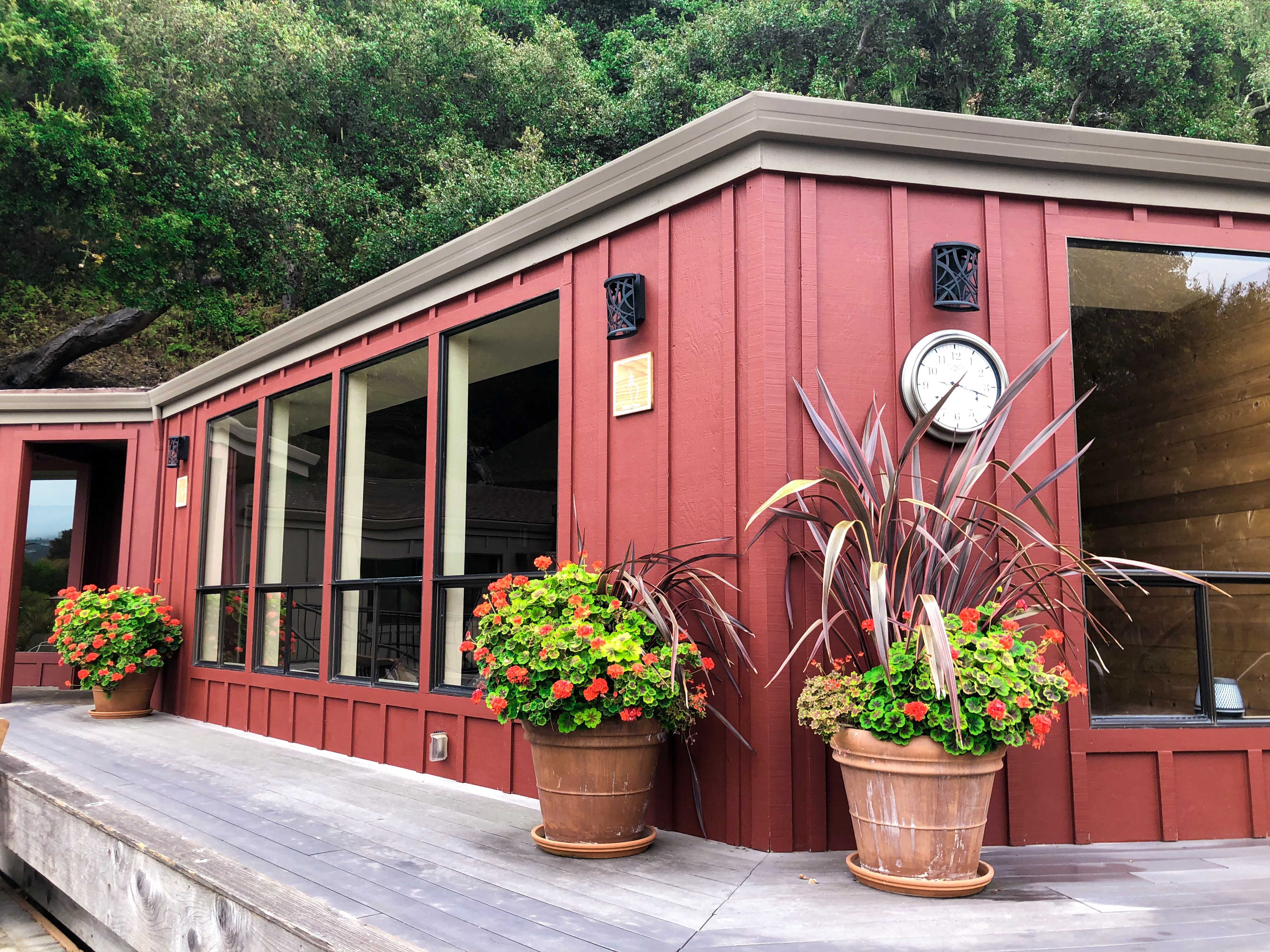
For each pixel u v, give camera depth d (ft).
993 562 9.19
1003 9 48.34
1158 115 49.29
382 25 53.31
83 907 10.14
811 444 9.94
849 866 8.50
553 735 9.30
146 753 15.99
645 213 11.45
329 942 6.07
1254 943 6.75
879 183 10.50
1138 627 11.02
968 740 7.86
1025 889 8.23
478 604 12.71
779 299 10.04
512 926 7.16
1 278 47.88
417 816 11.20
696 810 10.27
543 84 54.70
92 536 27.55
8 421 23.94
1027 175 10.86
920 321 10.43
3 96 44.34
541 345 13.05
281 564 18.29
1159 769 10.41
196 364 55.31
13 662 23.40
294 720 17.31
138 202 48.55
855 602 8.98
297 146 51.49
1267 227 11.59
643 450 11.25
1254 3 52.37
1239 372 11.71
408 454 15.26
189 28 50.14
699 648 10.29
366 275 49.14
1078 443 11.00
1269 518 11.71
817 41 50.42
